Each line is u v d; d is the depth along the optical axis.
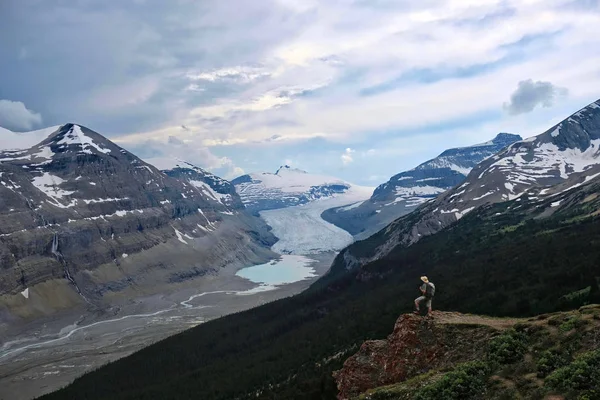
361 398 36.03
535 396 27.14
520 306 72.50
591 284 68.88
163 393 102.12
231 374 104.31
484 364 33.22
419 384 34.69
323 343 104.44
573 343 31.64
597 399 24.70
